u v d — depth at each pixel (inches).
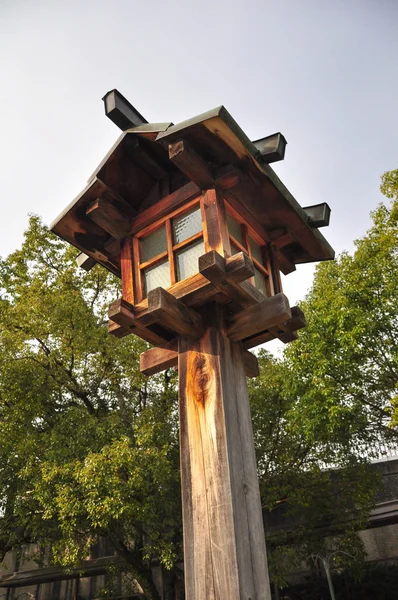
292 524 561.9
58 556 441.1
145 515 400.8
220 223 163.8
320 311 498.6
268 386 525.3
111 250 198.4
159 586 638.5
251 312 162.4
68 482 405.7
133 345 494.9
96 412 519.8
